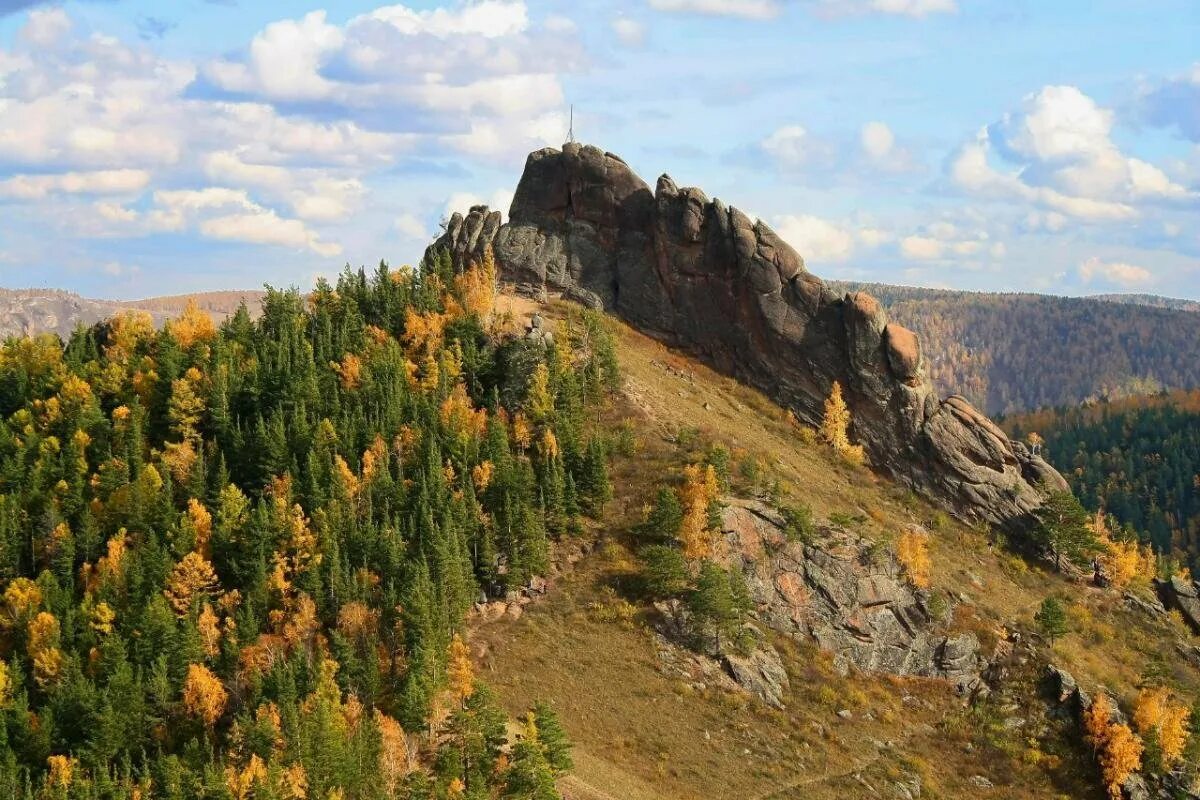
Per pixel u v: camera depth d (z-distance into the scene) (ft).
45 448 493.36
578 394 512.22
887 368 586.04
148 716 350.84
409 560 406.82
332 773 306.55
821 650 432.25
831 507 504.43
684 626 414.21
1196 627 539.29
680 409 545.44
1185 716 425.69
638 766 354.13
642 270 643.45
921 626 451.12
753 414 583.99
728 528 449.48
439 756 313.73
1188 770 411.34
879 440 582.76
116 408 522.88
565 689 380.58
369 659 354.74
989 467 576.61
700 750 368.07
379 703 352.69
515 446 490.08
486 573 421.18
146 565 409.28
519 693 372.38
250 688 354.95
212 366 542.57
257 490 458.91
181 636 370.12
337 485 441.68
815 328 602.44
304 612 384.68
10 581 430.20
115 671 361.30
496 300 622.13
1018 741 415.64
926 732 414.00
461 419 492.13
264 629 393.70
